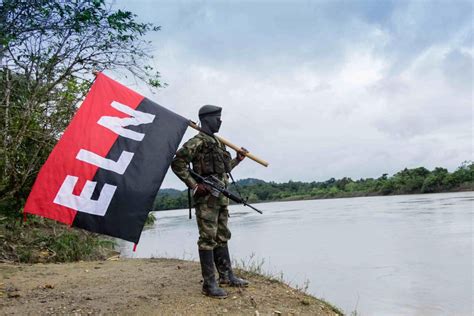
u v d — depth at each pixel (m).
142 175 3.85
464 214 24.02
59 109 7.66
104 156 3.77
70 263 7.13
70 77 7.75
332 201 74.00
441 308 6.95
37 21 6.95
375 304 7.17
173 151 4.05
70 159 3.65
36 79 7.32
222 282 4.71
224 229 4.68
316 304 4.66
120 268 6.34
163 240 16.70
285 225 23.62
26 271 6.13
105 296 4.55
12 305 4.30
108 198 3.69
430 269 10.02
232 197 4.35
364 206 43.69
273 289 4.89
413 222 21.44
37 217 9.37
